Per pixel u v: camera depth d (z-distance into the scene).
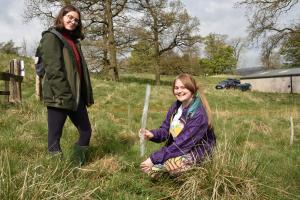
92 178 4.07
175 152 4.04
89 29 31.83
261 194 3.72
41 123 6.82
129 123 8.54
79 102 4.55
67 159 4.22
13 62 10.38
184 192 3.71
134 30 32.84
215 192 3.57
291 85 50.12
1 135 5.50
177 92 4.15
